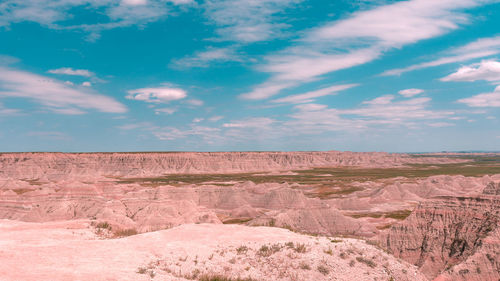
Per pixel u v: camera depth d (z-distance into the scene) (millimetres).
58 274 22484
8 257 25531
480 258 45750
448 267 48719
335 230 78125
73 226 50844
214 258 29641
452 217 54531
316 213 81750
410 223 57219
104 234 49062
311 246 32562
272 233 38250
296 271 28172
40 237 38594
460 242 51188
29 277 21547
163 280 23719
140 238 34531
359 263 30734
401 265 32250
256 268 28641
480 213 51906
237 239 35094
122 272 24031
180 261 28562
